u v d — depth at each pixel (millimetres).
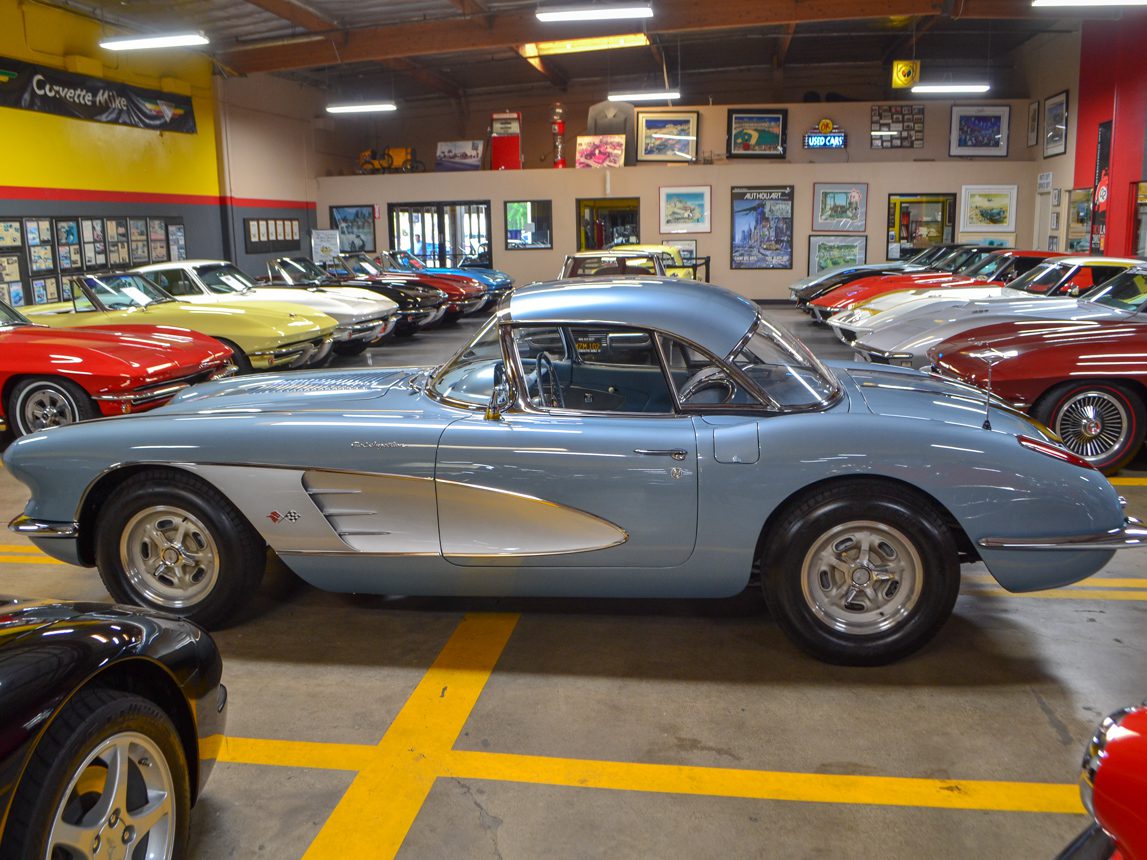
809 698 3262
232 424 3752
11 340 7609
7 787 1735
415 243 24656
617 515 3479
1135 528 3404
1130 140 17297
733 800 2658
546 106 27750
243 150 21750
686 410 3533
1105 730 1510
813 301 15156
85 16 16812
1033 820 2545
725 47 23938
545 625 3949
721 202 22891
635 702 3250
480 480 3531
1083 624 3900
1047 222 21484
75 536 3875
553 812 2615
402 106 28625
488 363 3824
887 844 2451
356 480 3613
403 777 2805
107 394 7281
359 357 13586
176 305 10781
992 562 3354
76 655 1982
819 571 3428
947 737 2990
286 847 2479
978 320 7863
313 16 17766
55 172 16250
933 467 3289
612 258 13188
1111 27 17953
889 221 22484
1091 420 6027
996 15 16828
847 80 25859
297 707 3254
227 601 3791
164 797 2145
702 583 3555
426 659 3633
